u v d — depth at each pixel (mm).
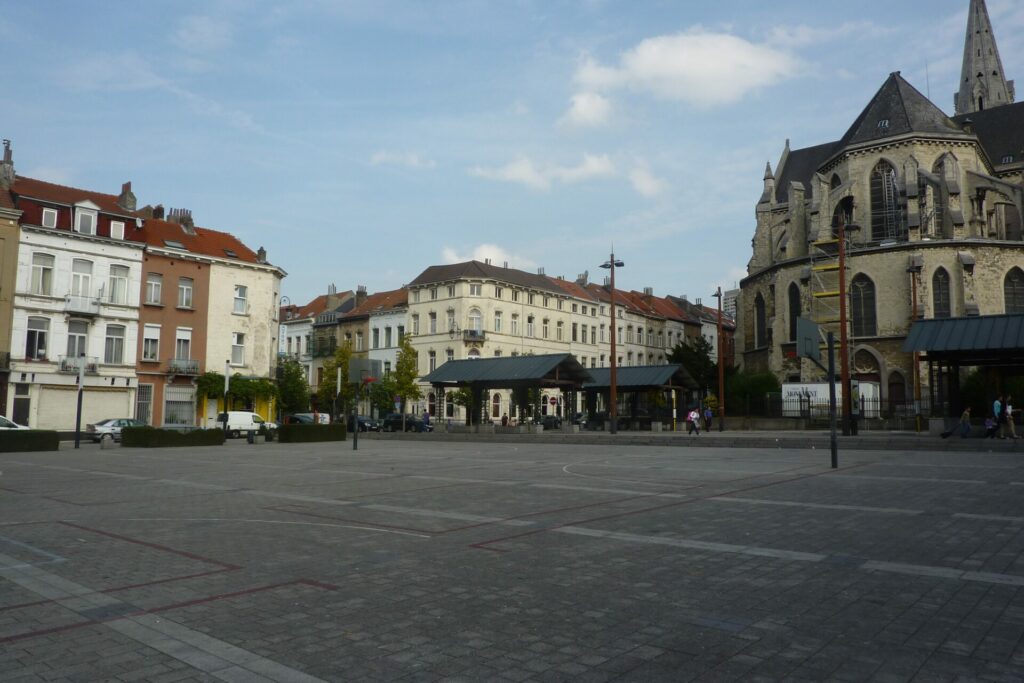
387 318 72312
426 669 4469
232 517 10508
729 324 107625
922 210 49938
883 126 54438
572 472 17562
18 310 38750
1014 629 5148
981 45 80500
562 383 42719
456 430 44500
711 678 4297
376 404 61906
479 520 10086
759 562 7336
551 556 7688
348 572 7016
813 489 13430
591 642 4953
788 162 72812
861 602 5871
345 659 4645
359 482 15453
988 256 47969
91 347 41531
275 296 51906
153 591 6328
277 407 52156
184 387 45812
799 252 58125
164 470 19125
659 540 8523
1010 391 39000
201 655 4719
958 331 28641
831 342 18641
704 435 36969
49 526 9812
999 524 9383
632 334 86375
